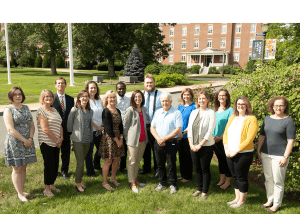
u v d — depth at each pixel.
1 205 3.65
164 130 4.12
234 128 3.70
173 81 21.88
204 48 47.53
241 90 5.25
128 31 29.55
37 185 4.32
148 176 4.91
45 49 33.19
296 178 3.90
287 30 12.71
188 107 4.55
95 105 4.76
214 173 4.98
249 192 4.20
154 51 32.50
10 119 3.56
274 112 3.69
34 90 17.39
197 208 3.65
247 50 44.69
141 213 3.51
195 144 3.93
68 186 4.34
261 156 3.77
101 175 4.84
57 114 4.04
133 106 4.25
